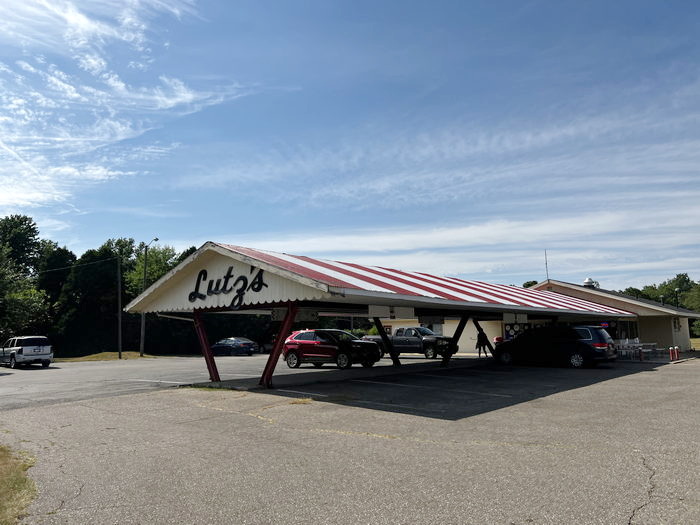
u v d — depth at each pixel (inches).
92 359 1606.8
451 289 768.3
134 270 2487.7
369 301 635.5
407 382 643.5
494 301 779.4
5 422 411.5
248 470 267.1
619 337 1317.7
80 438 350.0
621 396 498.9
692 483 229.8
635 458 272.1
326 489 234.5
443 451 297.1
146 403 492.1
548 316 1111.6
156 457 296.5
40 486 247.0
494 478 244.4
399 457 286.2
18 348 1201.4
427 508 208.2
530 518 195.2
